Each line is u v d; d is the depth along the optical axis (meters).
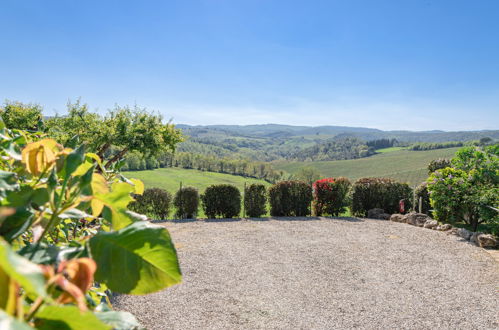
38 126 1.36
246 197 10.44
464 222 8.57
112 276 0.61
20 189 0.69
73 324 0.40
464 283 4.98
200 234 7.79
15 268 0.30
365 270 5.51
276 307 4.16
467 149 8.79
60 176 0.78
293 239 7.40
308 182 10.78
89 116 12.86
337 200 10.48
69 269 0.44
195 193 10.38
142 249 0.62
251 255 6.22
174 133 14.02
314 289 4.73
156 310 4.02
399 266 5.70
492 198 6.95
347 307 4.19
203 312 4.00
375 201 10.27
